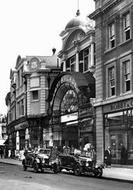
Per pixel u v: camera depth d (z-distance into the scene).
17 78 65.56
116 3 32.47
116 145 31.83
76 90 39.28
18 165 41.06
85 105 37.38
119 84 31.91
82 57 43.53
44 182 20.44
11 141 69.00
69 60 47.59
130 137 29.72
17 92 65.50
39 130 53.16
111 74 33.72
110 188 17.50
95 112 35.56
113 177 23.70
